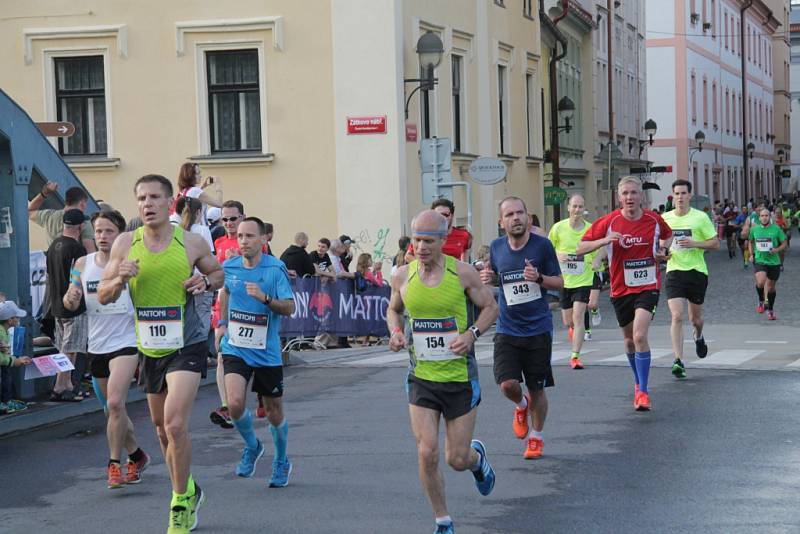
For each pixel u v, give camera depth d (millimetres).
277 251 32062
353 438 14125
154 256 10328
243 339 11766
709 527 9570
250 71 32094
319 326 26047
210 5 31812
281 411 11781
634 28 74562
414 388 9633
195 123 32000
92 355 12352
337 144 31672
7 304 15844
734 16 108188
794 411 15055
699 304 18750
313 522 10148
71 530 10242
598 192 62594
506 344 12625
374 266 28875
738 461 12125
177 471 9914
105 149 32531
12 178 17750
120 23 32094
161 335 10289
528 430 13242
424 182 28734
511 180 41969
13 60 32375
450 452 9648
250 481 11969
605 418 14812
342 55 31531
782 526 9562
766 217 30781
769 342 24250
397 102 31484
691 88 90562
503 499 10773
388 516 10281
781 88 133250
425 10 33875
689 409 15336
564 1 47906
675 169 88812
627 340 15828
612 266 15672
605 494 10836
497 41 40219
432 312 9570
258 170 32031
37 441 14961
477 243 38125
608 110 65250
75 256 16641
